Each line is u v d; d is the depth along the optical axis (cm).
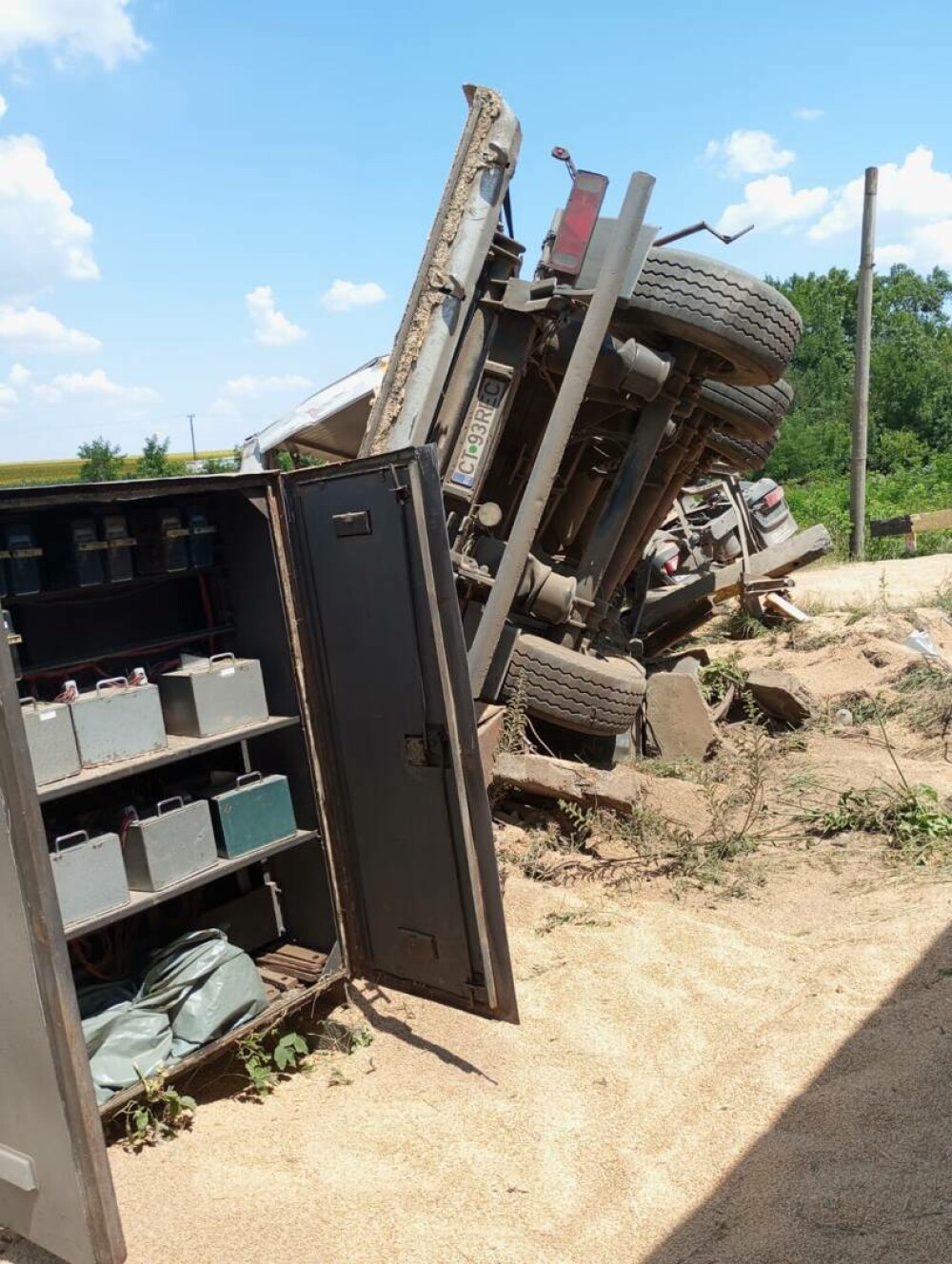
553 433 659
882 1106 368
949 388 5122
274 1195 359
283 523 468
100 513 446
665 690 816
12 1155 340
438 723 431
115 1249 324
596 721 713
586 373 663
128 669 474
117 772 405
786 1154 353
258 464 880
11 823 317
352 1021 475
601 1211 341
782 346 742
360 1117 404
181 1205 355
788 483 4588
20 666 447
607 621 945
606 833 661
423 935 458
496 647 698
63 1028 318
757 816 692
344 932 484
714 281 716
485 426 703
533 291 686
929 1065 385
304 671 473
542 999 477
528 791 653
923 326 8125
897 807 645
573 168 677
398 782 450
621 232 657
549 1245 328
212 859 445
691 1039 435
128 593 482
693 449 875
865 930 508
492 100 671
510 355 703
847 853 619
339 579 452
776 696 887
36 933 318
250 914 511
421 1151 380
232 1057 445
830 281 8838
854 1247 307
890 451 4678
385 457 421
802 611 1348
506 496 826
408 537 423
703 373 776
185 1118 411
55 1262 342
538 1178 360
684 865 611
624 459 773
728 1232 323
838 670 1036
